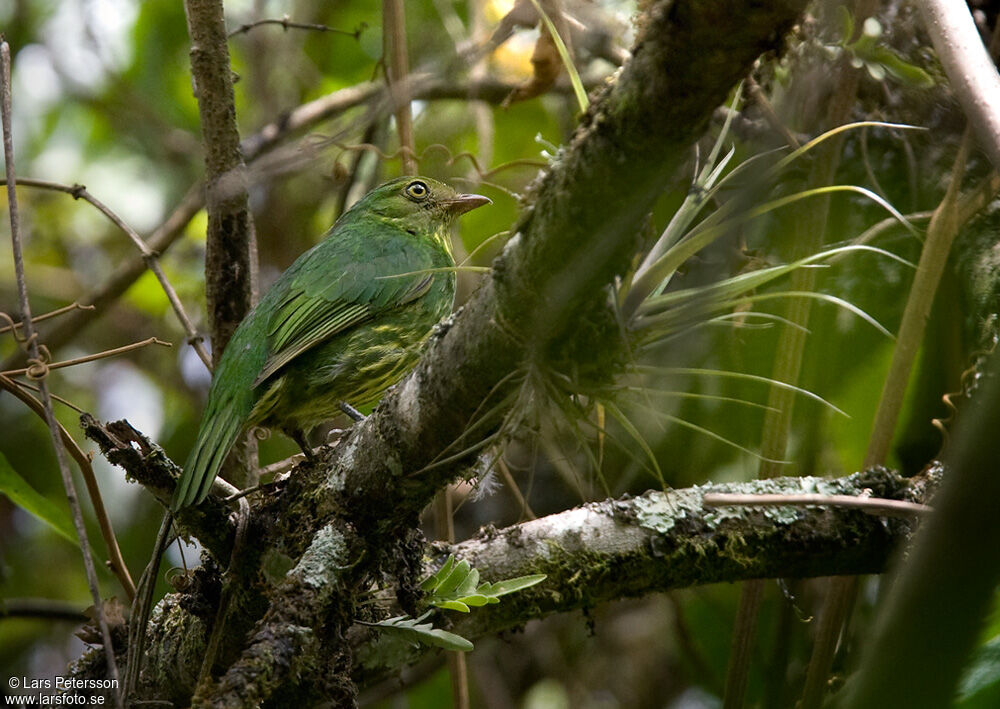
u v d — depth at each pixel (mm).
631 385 5652
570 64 5664
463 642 5930
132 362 14141
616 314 5047
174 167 14688
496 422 5664
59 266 14602
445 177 12789
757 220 8117
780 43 3932
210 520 6539
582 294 4910
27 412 13672
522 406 5395
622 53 9312
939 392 8477
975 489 3199
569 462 6066
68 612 10102
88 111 14680
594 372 5281
